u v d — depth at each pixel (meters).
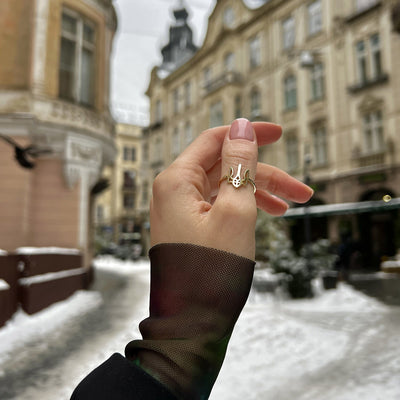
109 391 0.40
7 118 9.19
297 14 21.36
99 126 11.27
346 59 18.91
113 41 13.06
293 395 3.29
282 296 9.73
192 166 0.60
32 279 7.00
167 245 0.50
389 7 17.09
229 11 26.59
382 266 17.14
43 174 10.31
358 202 18.05
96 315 7.15
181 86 31.25
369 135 18.06
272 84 22.55
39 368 4.02
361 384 3.56
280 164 21.67
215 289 0.45
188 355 0.42
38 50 9.80
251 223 0.51
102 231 37.12
